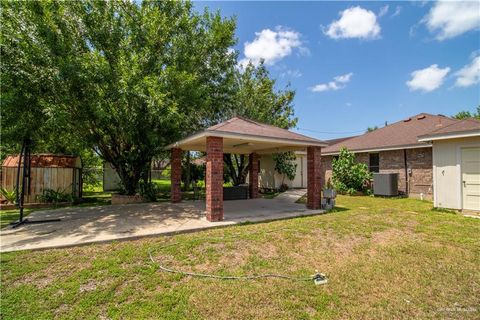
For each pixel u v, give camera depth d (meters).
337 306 2.94
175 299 3.04
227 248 4.74
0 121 7.24
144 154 11.20
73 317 2.71
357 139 17.20
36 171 10.47
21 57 7.35
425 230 5.93
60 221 6.97
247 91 16.30
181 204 10.52
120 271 3.71
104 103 8.30
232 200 12.17
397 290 3.29
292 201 11.72
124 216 7.72
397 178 13.02
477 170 8.12
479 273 3.75
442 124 13.33
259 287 3.33
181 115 9.14
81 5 9.00
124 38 9.73
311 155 9.22
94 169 16.95
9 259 4.14
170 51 10.61
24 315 2.73
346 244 4.99
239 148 11.01
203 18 12.57
